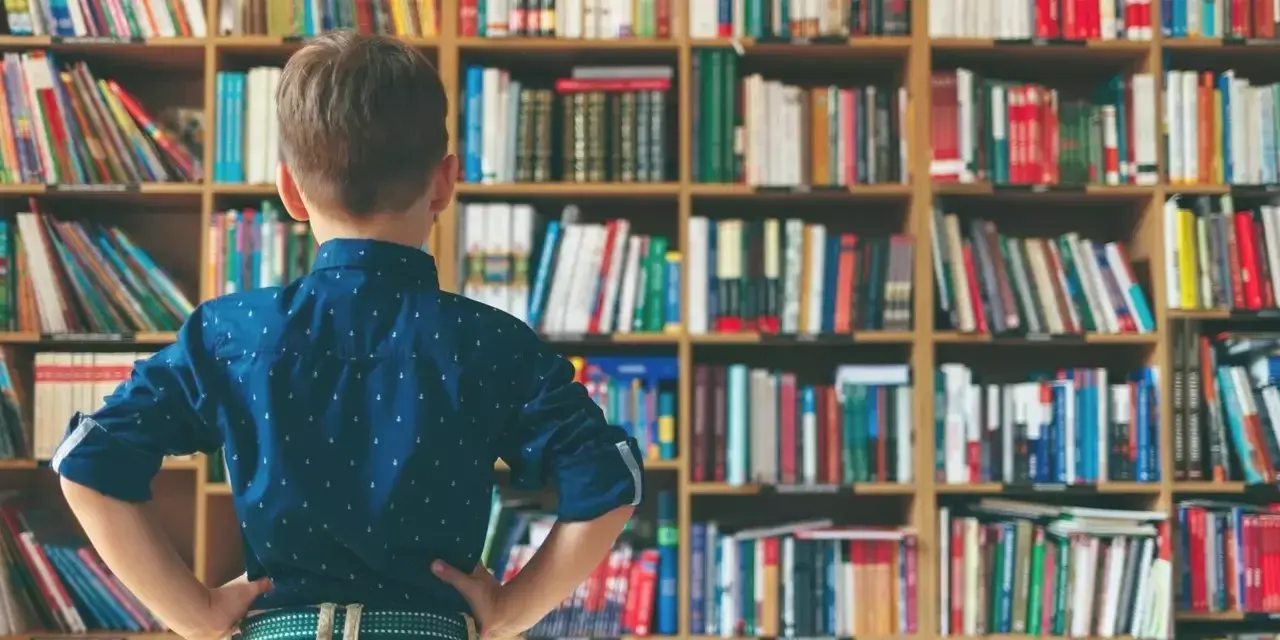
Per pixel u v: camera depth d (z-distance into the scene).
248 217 3.05
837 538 3.01
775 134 3.11
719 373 3.06
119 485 0.96
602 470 1.00
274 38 3.10
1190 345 3.07
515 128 3.10
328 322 0.99
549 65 3.31
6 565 2.98
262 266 3.04
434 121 1.06
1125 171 3.12
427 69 1.08
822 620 3.00
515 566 2.98
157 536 0.99
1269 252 3.08
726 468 3.04
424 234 1.07
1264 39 3.13
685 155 3.09
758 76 3.12
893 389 3.06
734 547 3.01
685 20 3.12
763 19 3.13
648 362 3.06
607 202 3.32
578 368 3.06
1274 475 3.02
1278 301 3.06
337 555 0.95
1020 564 3.01
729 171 3.10
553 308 3.05
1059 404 3.05
